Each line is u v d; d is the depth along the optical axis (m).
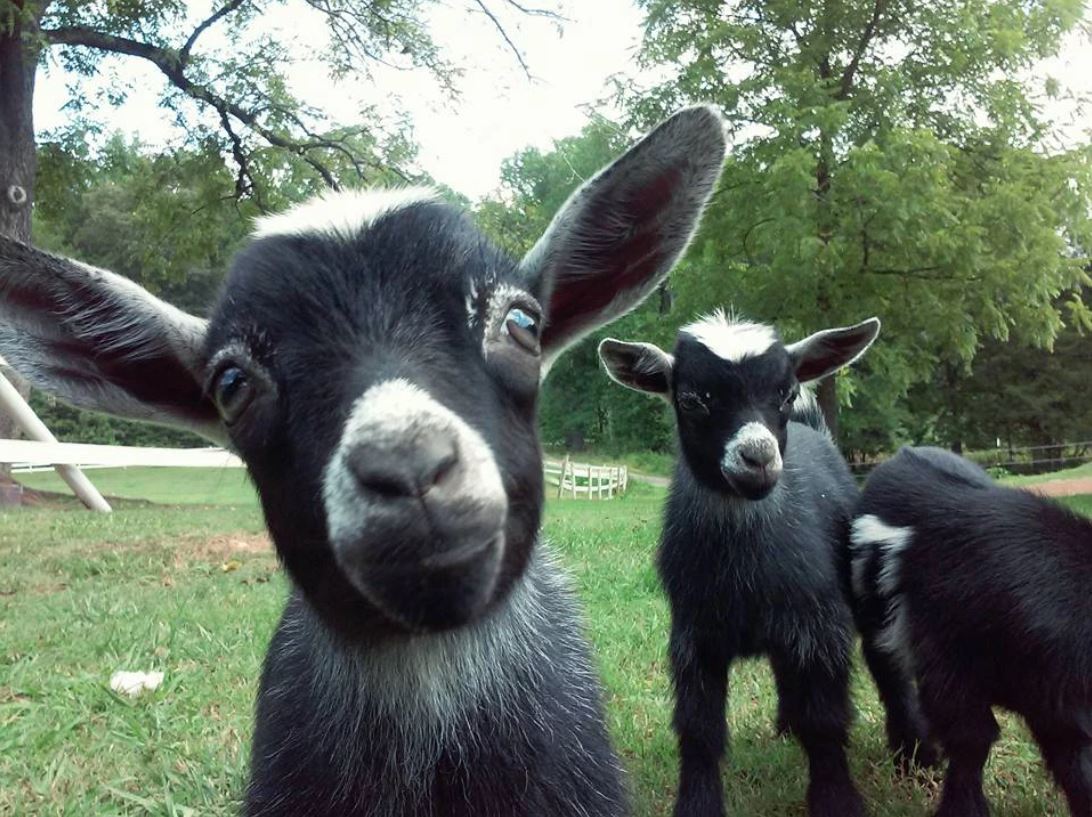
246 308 0.28
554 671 0.39
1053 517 0.51
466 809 0.35
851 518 0.62
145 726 0.60
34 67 2.17
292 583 0.33
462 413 0.26
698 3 2.28
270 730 0.37
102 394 0.34
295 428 0.26
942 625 0.51
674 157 0.34
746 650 0.56
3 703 0.64
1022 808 0.54
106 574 1.08
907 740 0.61
